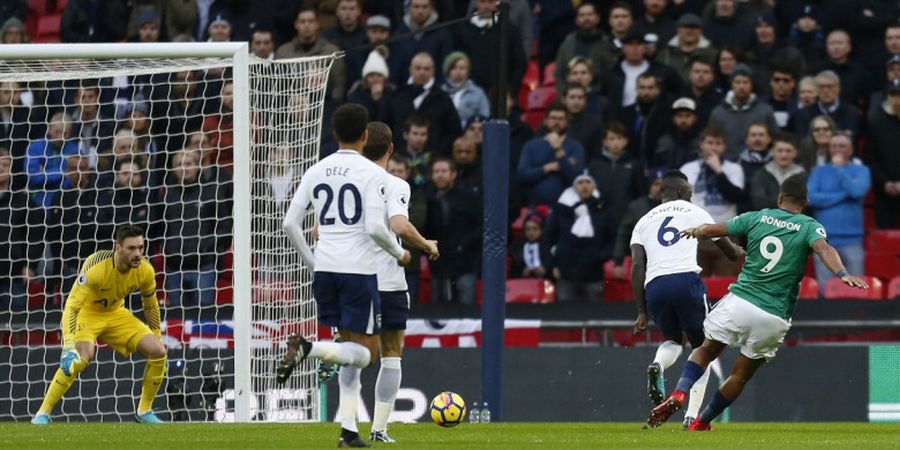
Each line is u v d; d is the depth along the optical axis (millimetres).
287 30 60219
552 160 50844
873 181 52938
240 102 38094
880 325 44844
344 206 23562
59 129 54344
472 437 28266
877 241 51688
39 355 45000
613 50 55469
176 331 46219
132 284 38812
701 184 49938
